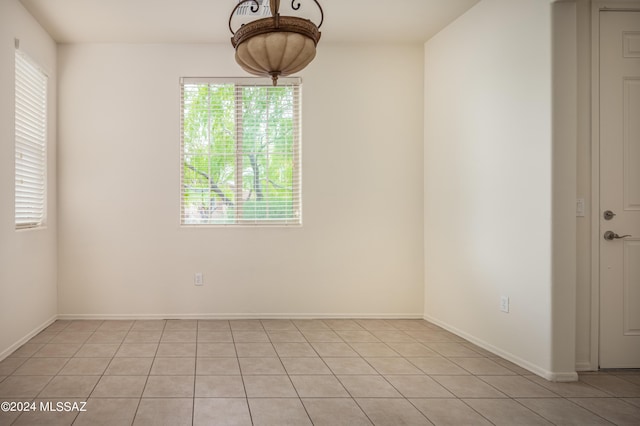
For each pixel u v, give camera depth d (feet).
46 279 15.60
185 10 14.11
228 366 11.87
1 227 12.21
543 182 11.30
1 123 12.19
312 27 8.33
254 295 17.21
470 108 14.44
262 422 8.69
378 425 8.63
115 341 14.06
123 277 16.87
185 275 17.03
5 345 12.43
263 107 17.43
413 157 17.65
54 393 9.97
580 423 8.80
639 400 9.91
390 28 16.01
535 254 11.57
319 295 17.38
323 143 17.38
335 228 17.40
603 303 11.82
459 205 15.10
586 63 11.76
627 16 11.87
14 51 12.97
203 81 17.16
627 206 11.87
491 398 9.96
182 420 8.73
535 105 11.58
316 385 10.62
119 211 16.85
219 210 17.33
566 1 10.96
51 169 16.12
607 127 11.84
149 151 16.97
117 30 15.66
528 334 11.82
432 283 16.99
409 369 11.80
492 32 13.30
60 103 16.69
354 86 17.47
